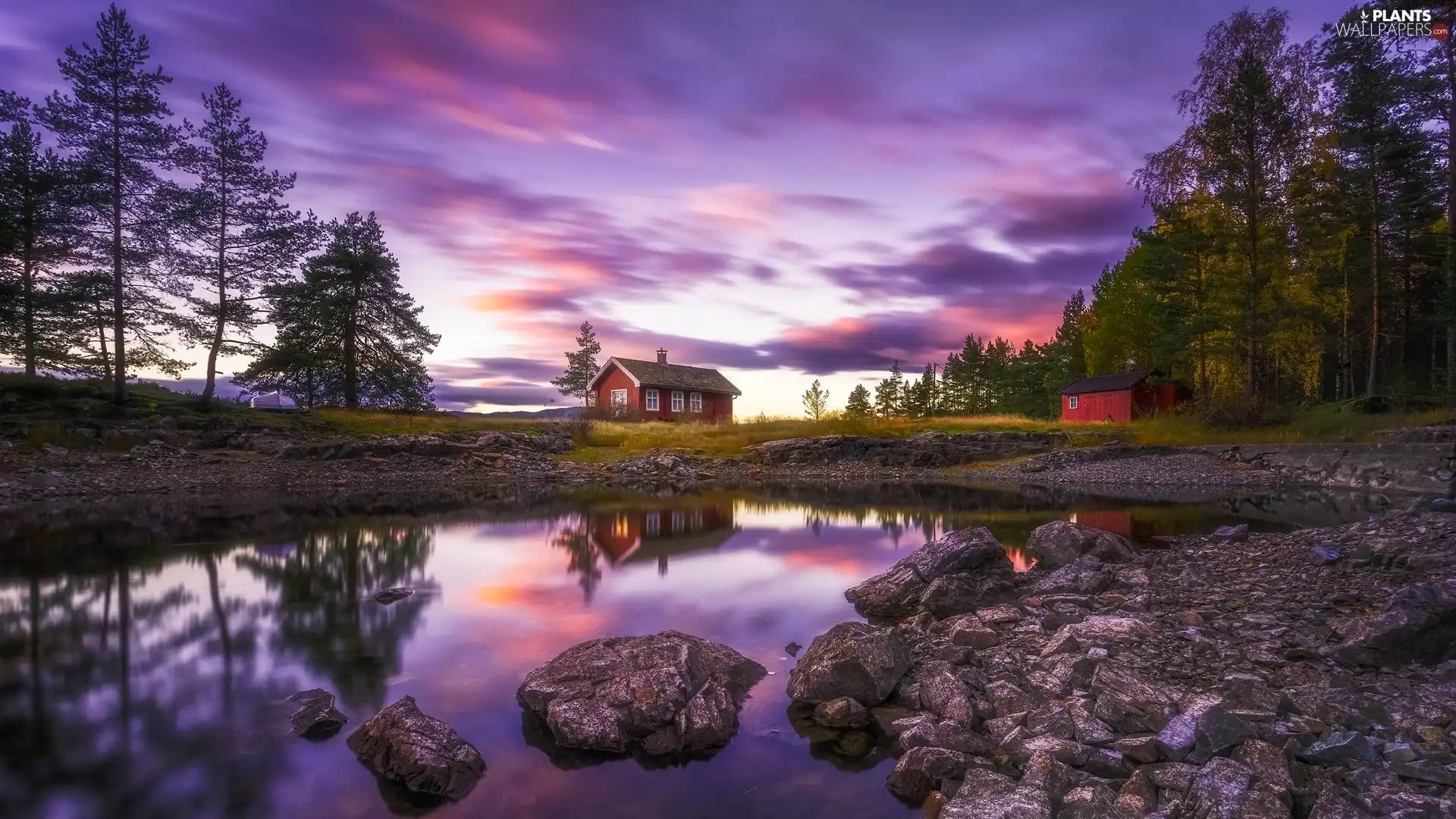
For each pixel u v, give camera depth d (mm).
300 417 37688
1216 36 35250
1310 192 36750
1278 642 7043
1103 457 33969
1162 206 39406
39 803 4750
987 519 19109
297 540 15891
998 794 4344
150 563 13203
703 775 5152
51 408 30781
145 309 35625
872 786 4980
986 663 7125
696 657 6852
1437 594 6449
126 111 34062
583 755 5461
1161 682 6094
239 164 38312
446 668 7480
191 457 29844
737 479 34531
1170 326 46375
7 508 20547
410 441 34219
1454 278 32750
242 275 38594
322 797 4840
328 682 7051
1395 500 21266
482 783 5027
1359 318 44875
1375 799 4004
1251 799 4023
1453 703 5105
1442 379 37188
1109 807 4148
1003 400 96750
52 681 7094
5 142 32375
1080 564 10984
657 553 14500
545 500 24734
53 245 33625
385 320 45469
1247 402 35094
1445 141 36969
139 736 5781
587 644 7348
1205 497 23766
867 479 34188
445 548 14961
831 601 10453
